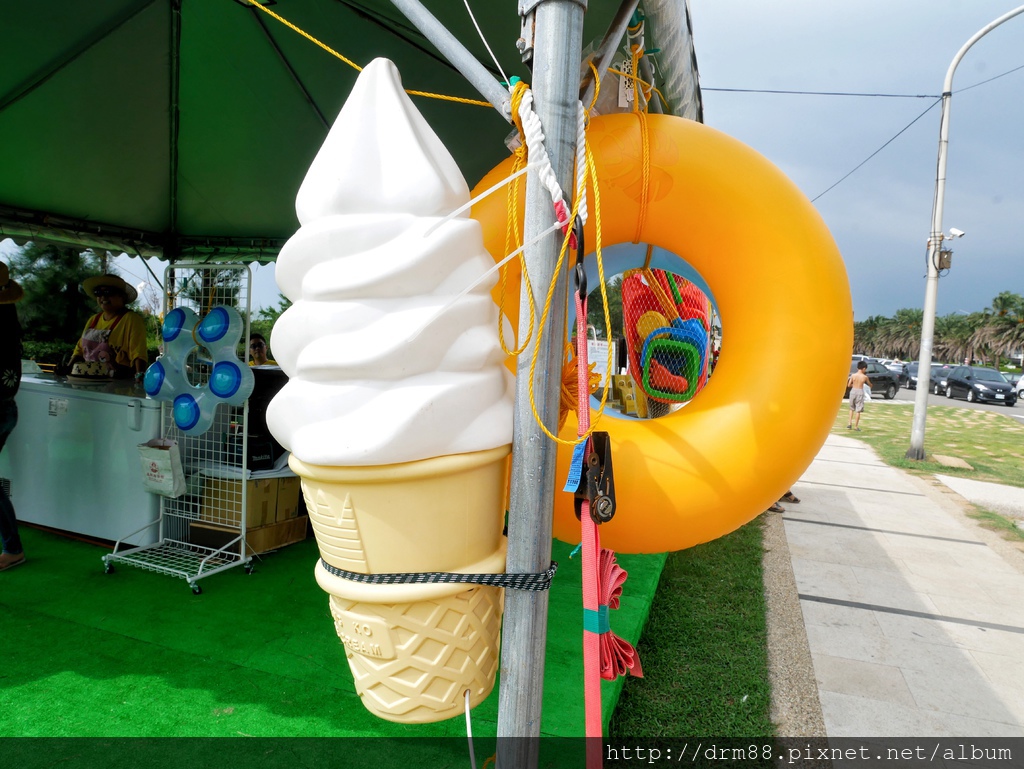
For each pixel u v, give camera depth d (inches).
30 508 155.2
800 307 59.1
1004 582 171.9
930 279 376.8
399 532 44.4
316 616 116.2
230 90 159.6
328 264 43.9
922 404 382.0
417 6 48.8
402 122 46.4
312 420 43.2
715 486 56.3
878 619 143.4
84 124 159.8
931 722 102.4
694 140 63.2
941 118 366.9
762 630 132.2
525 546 45.8
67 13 122.9
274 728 82.9
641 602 125.0
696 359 95.9
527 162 47.3
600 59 55.7
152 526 141.6
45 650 99.3
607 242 66.7
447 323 42.8
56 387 150.2
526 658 46.8
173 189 208.2
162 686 91.1
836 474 326.6
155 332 265.4
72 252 408.8
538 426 45.0
